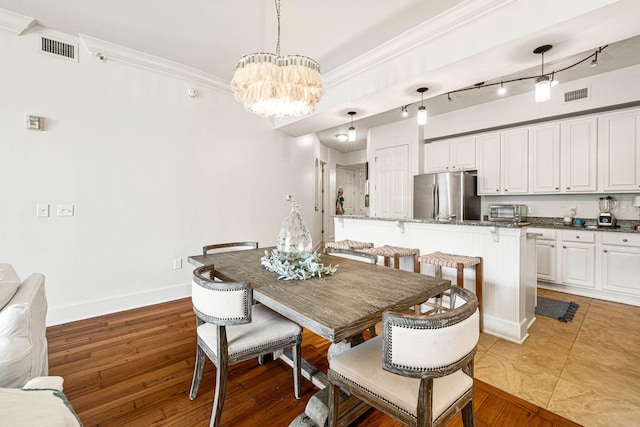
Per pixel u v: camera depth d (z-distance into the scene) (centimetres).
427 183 470
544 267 386
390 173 547
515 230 242
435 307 246
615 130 344
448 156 486
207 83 365
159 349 230
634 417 156
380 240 353
